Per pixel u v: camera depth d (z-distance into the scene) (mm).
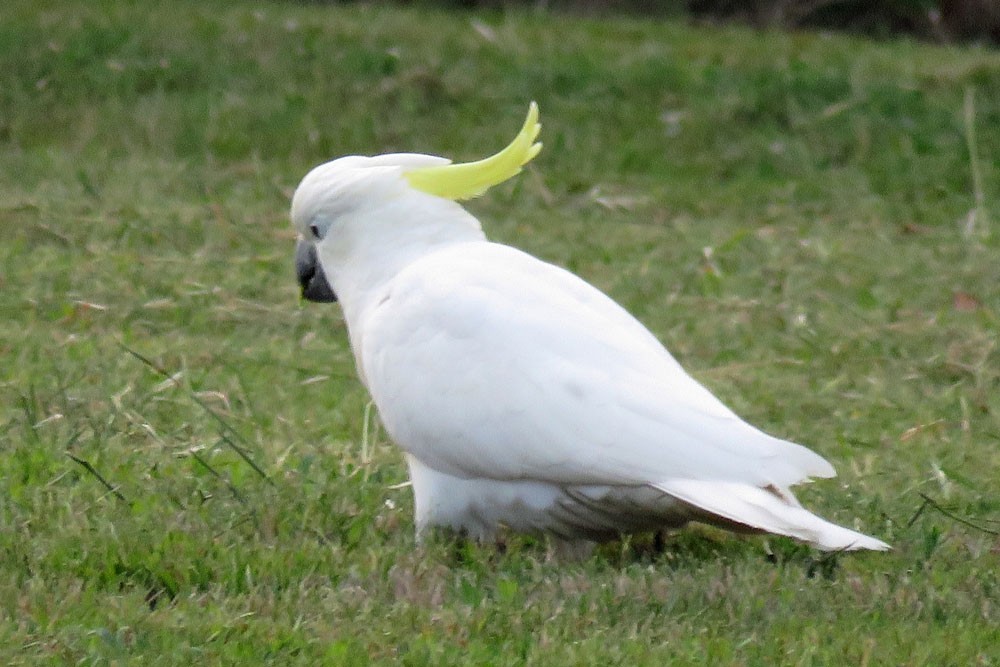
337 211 7949
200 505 8008
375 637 6395
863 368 12055
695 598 6918
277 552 7305
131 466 8672
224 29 21203
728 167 19062
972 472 9531
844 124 19797
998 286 14445
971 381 11812
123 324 12477
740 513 6531
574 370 6984
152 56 20391
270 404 10445
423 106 19766
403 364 7371
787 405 11023
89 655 6129
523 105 19938
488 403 7074
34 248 14414
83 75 19812
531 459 6988
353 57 20562
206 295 13180
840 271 14961
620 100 20312
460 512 7496
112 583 6914
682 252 15453
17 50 20141
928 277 14727
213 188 17109
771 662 6332
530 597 6941
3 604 6547
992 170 18875
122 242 14719
